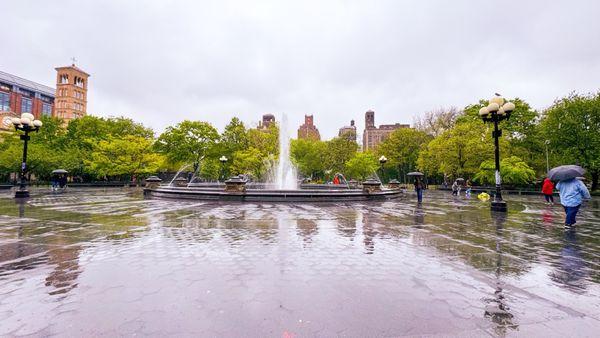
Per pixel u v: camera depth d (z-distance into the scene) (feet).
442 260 18.16
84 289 13.23
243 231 26.81
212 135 150.20
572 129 92.89
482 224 32.35
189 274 15.29
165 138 147.23
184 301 12.05
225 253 19.31
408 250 20.52
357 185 121.70
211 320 10.52
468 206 53.88
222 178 157.48
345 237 24.57
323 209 45.70
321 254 19.27
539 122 123.85
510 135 121.49
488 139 111.14
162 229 27.68
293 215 38.04
